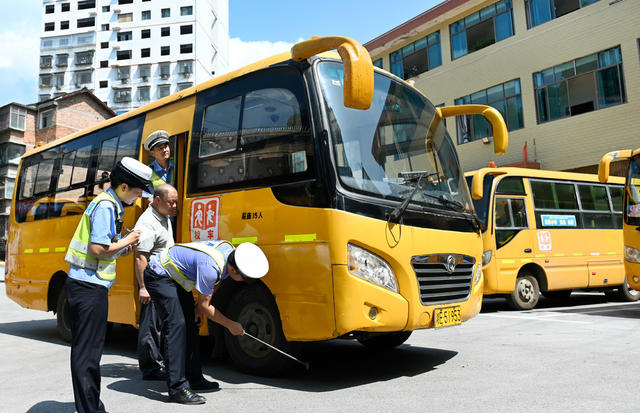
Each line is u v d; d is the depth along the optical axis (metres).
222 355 4.98
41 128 39.38
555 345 5.79
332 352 5.92
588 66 16.77
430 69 21.72
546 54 17.80
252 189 4.66
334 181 4.10
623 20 15.93
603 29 16.39
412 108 5.35
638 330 6.68
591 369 4.55
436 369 4.80
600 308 9.87
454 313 4.66
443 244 4.70
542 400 3.62
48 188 7.76
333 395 3.93
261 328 4.55
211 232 4.96
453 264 4.76
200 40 71.19
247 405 3.69
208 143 5.28
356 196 4.15
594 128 16.47
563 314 8.84
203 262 3.79
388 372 4.76
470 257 5.05
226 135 5.11
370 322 4.00
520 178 10.45
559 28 17.50
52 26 73.38
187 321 4.11
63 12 73.38
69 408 3.83
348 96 3.68
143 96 69.56
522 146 18.36
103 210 3.39
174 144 5.73
